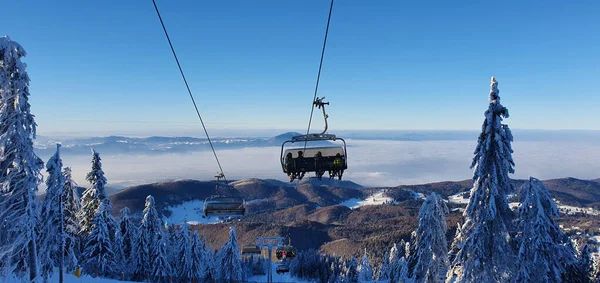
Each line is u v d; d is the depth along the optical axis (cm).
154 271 4244
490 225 2116
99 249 4062
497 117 2031
